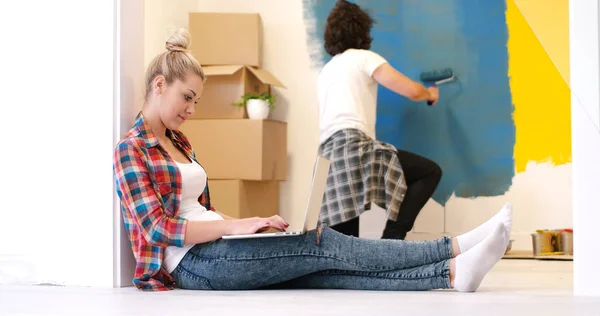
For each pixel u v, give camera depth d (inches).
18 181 98.8
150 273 87.6
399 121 183.2
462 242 85.7
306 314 63.1
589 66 85.3
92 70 96.4
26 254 98.0
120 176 85.7
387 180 139.6
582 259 84.9
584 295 83.8
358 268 85.2
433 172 146.9
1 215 99.2
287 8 185.2
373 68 144.6
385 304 71.5
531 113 177.2
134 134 88.8
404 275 85.0
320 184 82.2
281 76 185.3
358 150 139.6
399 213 146.7
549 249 167.3
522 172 177.6
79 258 95.7
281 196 184.7
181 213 90.0
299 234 82.7
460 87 180.7
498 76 179.2
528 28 176.9
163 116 90.2
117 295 82.2
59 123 97.4
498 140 179.0
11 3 100.1
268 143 166.4
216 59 170.6
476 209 179.5
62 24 97.9
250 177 162.9
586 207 85.1
